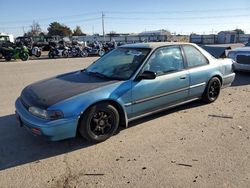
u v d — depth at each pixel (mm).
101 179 3246
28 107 3943
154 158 3709
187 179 3213
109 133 4246
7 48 19812
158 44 5074
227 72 6305
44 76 10625
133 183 3156
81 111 3826
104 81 4379
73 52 24016
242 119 5160
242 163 3549
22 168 3520
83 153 3885
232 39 65125
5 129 4738
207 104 6059
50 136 3705
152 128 4727
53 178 3287
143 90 4500
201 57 5711
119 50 5289
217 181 3168
